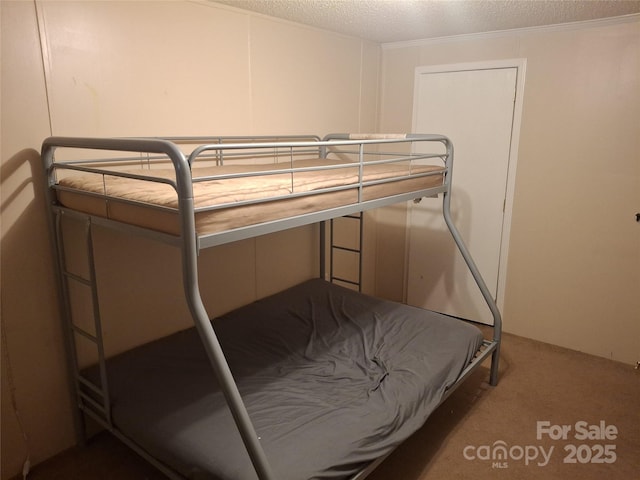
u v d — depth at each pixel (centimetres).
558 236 310
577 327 313
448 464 207
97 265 212
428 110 351
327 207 190
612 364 297
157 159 228
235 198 148
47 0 179
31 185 186
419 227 371
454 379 223
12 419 194
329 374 213
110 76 203
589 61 281
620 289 293
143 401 186
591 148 289
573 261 307
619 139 279
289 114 295
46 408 204
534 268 323
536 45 298
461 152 340
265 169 235
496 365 272
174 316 248
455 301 363
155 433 169
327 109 324
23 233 187
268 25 270
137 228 151
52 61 184
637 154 275
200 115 242
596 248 297
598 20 273
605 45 274
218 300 273
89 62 195
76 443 217
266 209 160
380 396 194
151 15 214
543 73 298
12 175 180
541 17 270
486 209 336
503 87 314
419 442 222
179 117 233
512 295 336
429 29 304
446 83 338
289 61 287
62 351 206
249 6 249
